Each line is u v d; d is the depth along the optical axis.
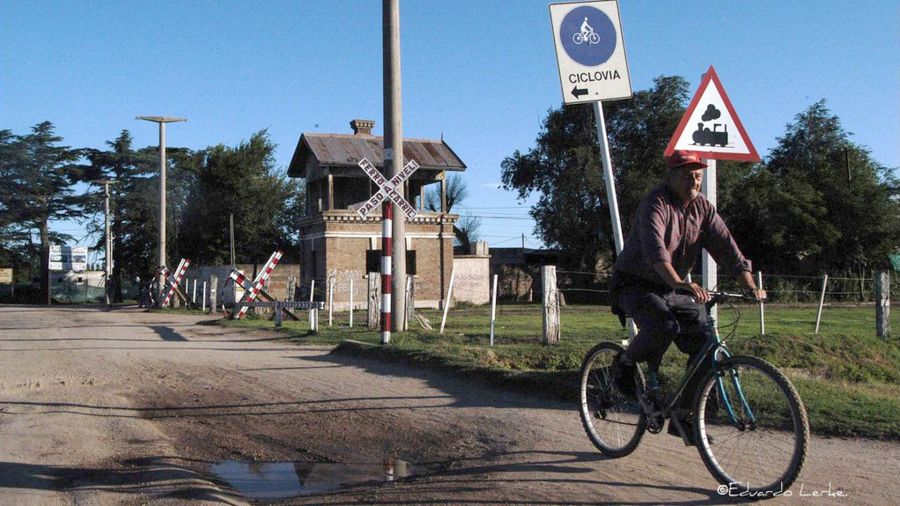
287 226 54.19
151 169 53.12
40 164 54.88
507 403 7.34
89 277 59.12
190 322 21.83
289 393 8.41
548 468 5.14
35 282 60.47
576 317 22.56
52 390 8.99
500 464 5.32
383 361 10.38
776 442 4.36
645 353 4.87
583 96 7.36
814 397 6.75
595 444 5.50
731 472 4.54
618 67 7.36
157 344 14.41
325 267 31.44
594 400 5.54
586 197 39.69
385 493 4.87
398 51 13.43
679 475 4.87
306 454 6.00
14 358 12.46
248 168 51.56
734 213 38.94
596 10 7.38
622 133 39.28
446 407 7.30
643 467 5.07
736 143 6.95
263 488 5.19
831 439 5.67
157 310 30.97
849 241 40.56
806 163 47.94
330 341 13.83
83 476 5.41
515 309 29.95
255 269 42.28
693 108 6.91
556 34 7.36
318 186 33.78
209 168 51.34
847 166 42.25
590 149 39.00
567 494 4.55
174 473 5.37
